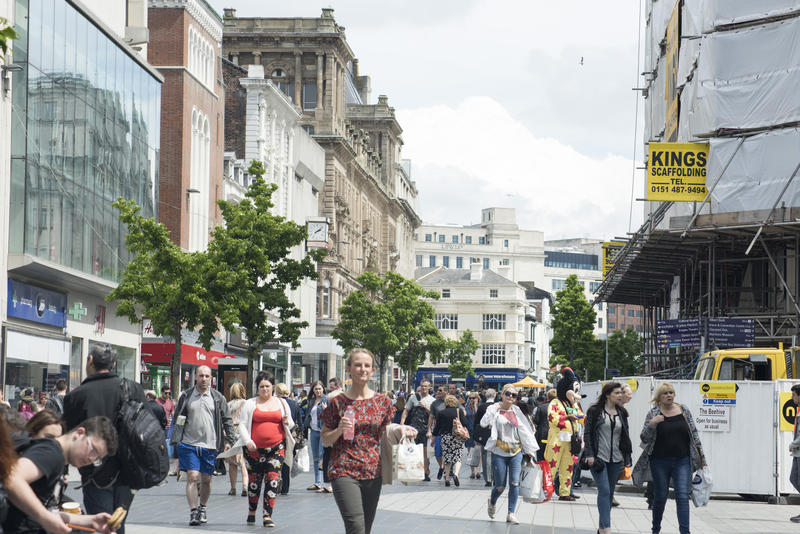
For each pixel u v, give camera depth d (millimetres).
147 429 16719
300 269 71812
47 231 61562
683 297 82000
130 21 84125
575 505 36094
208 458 27469
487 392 45250
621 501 37969
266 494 27406
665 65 80938
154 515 29656
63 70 64125
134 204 64062
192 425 27438
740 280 74000
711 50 61906
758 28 60438
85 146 67875
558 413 37438
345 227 173875
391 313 145875
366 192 198750
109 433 13211
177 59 93438
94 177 69500
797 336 58188
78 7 66062
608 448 24922
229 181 111250
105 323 74625
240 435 27281
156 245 63781
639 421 40906
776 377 42031
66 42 64688
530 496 29594
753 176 60219
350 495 17359
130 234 63656
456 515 31547
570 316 149875
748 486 38562
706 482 24844
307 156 149250
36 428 13312
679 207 69938
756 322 64000
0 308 57094
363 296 144500
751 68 60625
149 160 82188
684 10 70875
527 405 41375
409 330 148000
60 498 13523
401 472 18078
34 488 12242
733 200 60781
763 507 36844
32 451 12164
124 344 78938
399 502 35875
